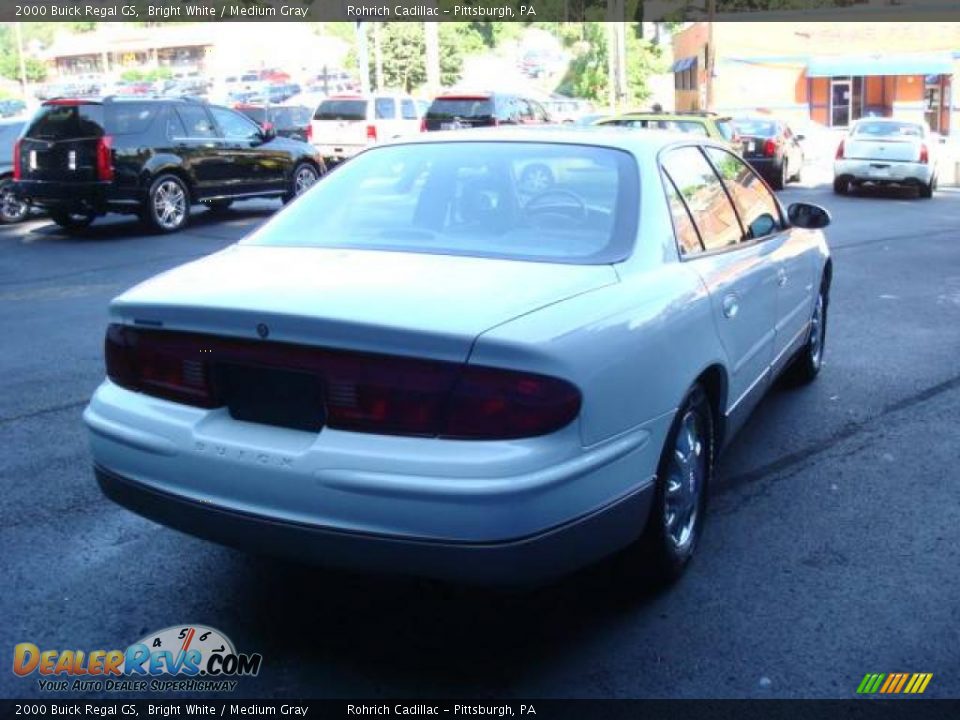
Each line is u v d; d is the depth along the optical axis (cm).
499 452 293
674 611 376
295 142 1691
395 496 295
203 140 1495
